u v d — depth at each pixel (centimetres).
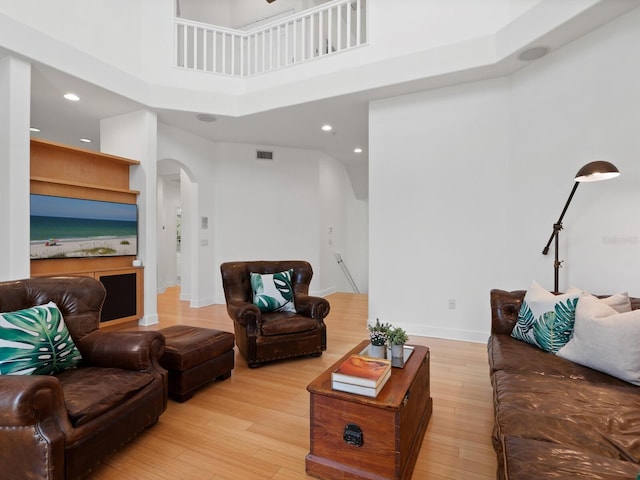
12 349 171
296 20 452
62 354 192
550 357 209
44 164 372
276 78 457
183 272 646
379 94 408
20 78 323
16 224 318
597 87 289
